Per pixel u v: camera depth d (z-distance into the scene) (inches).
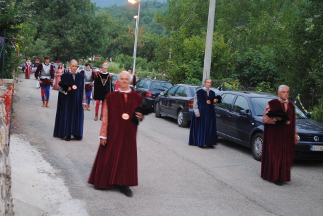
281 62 599.5
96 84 494.0
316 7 538.0
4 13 458.6
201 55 828.0
